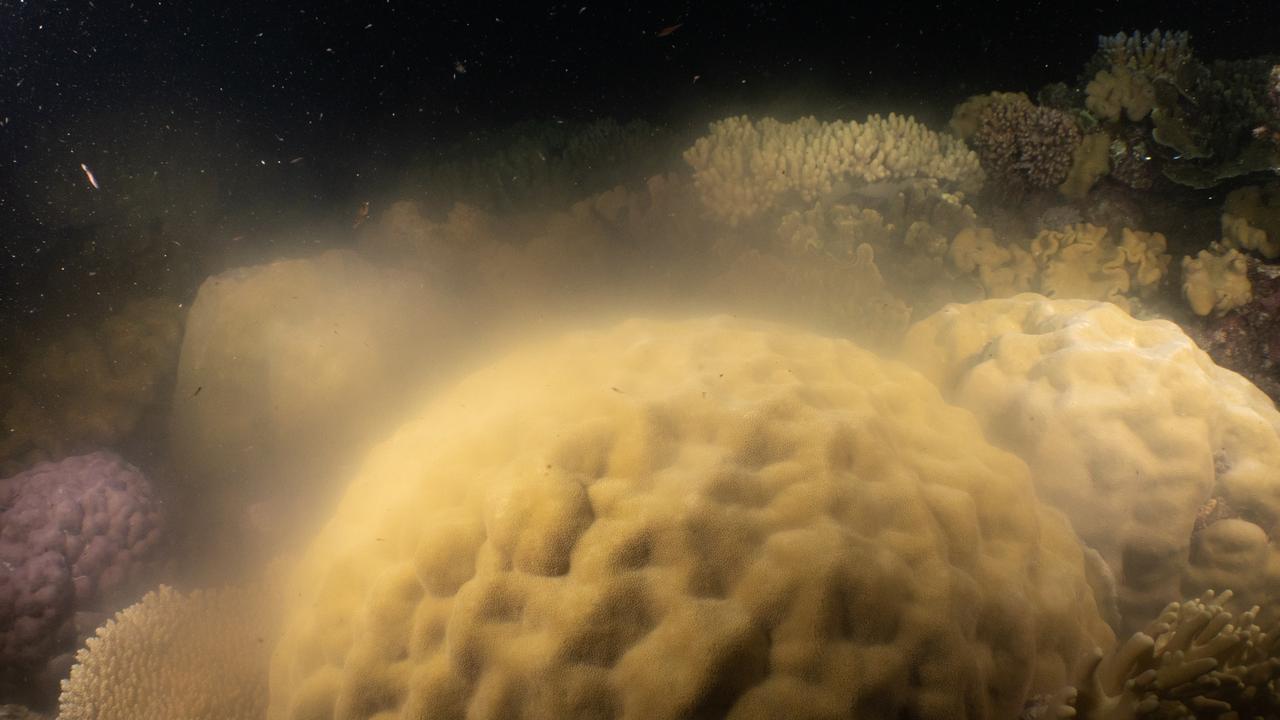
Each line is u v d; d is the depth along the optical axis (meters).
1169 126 5.68
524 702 2.02
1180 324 4.98
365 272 5.59
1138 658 2.41
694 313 5.16
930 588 2.09
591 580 2.08
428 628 2.23
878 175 5.70
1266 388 4.65
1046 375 3.23
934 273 5.36
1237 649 2.44
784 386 2.63
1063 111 6.25
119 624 3.29
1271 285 4.71
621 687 1.95
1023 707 2.31
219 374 5.02
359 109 15.76
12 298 7.03
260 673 3.21
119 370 5.58
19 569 3.91
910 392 3.01
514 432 2.65
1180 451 2.94
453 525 2.32
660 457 2.38
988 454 2.85
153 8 15.90
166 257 8.00
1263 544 2.95
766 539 2.14
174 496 5.02
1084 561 2.90
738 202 5.59
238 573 4.54
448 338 5.30
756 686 1.92
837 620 1.98
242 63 16.58
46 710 3.97
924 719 1.93
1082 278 5.14
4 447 5.02
